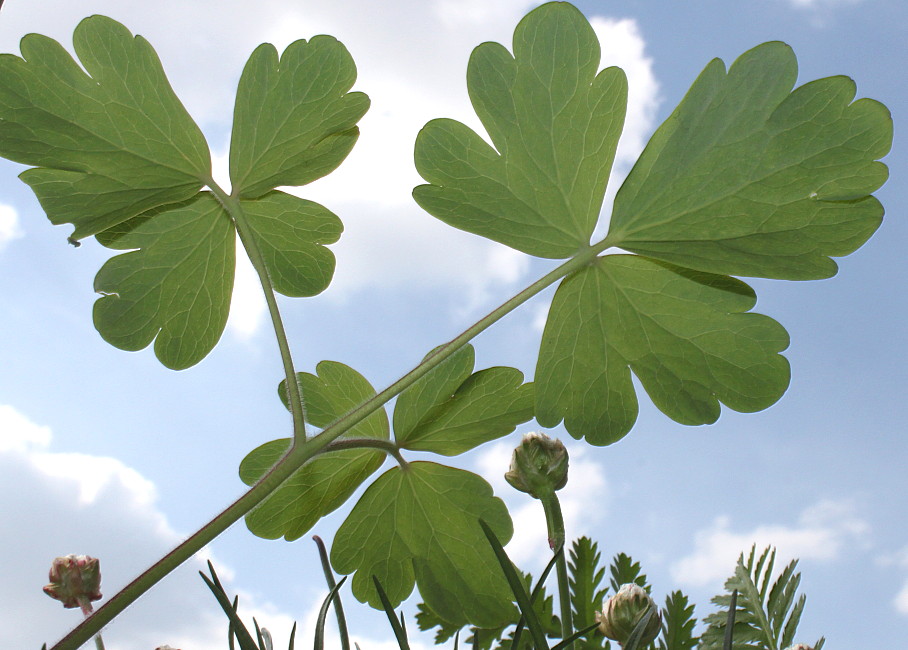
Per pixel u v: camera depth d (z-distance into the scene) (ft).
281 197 0.72
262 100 0.67
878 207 0.61
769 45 0.61
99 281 0.71
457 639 0.56
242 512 0.57
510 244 0.66
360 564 0.71
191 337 0.74
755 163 0.61
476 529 0.71
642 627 0.52
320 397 0.73
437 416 0.71
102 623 0.53
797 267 0.63
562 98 0.63
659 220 0.64
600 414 0.69
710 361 0.68
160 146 0.66
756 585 0.65
